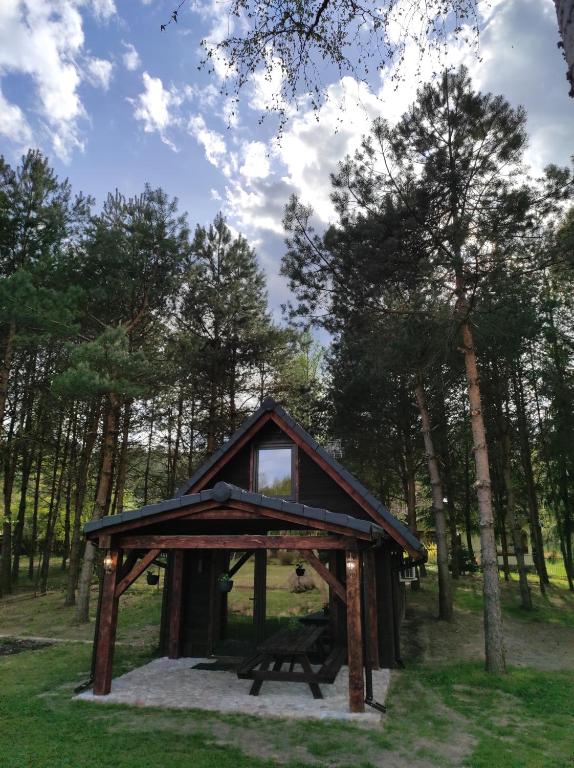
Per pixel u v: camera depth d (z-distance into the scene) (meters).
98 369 15.54
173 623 11.60
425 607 18.47
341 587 7.91
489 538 11.09
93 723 7.05
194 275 21.17
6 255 17.73
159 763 5.73
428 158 11.37
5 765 5.63
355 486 11.46
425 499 31.03
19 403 23.73
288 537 8.16
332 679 8.17
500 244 11.37
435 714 7.82
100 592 9.46
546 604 19.25
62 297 15.91
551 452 20.83
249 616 13.12
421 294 12.62
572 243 10.77
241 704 7.93
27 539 31.14
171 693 8.53
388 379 19.80
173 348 20.78
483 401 20.14
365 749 6.30
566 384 18.91
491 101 11.18
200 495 8.38
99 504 16.95
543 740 6.74
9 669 10.48
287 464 12.45
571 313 19.67
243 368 22.27
